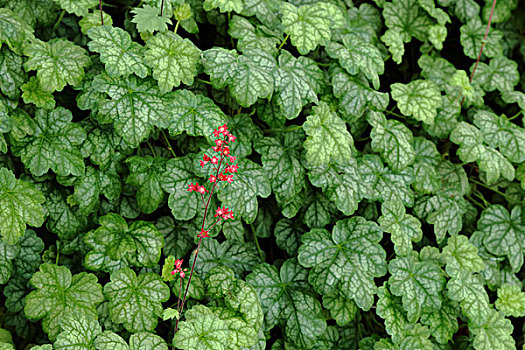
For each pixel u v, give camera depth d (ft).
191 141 3.62
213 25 3.77
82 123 3.46
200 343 3.31
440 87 4.01
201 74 3.68
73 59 3.39
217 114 3.48
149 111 3.40
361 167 3.73
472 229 4.04
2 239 3.34
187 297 3.50
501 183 4.09
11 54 3.34
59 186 3.48
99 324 3.35
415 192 3.85
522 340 4.09
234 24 3.59
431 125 3.92
